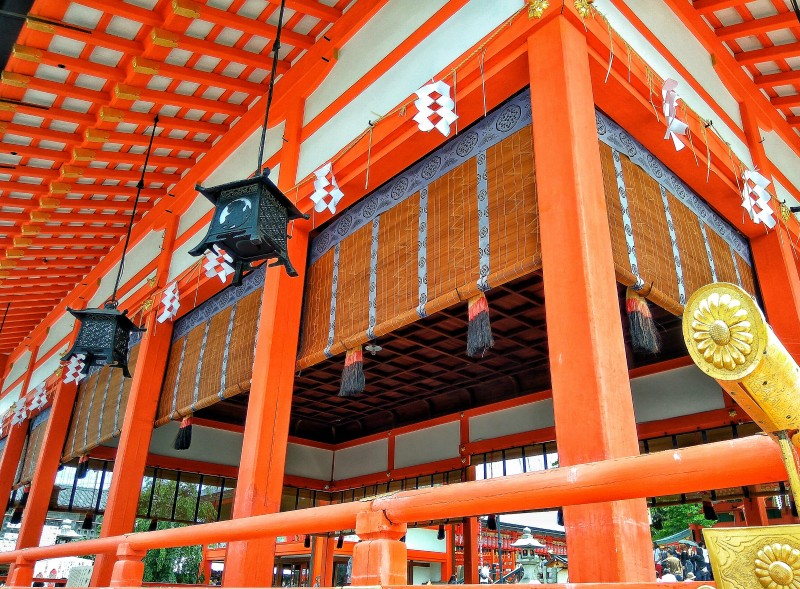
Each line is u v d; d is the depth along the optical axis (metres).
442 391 8.95
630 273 3.87
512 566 18.92
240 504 4.88
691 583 1.21
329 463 10.86
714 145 4.84
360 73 5.50
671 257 4.40
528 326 6.64
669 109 3.57
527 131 4.02
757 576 0.78
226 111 6.86
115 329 5.39
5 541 24.78
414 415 9.70
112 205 8.28
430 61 4.63
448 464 8.79
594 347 2.75
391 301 4.68
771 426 0.80
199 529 2.75
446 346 7.15
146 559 20.19
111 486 7.18
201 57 6.01
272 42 6.01
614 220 3.93
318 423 10.75
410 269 4.60
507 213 3.96
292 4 5.57
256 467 4.90
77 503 9.91
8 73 5.71
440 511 1.69
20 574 4.52
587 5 3.72
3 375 14.16
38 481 9.27
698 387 6.56
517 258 3.76
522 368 7.93
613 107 4.15
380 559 1.78
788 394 0.76
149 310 7.96
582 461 2.61
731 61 5.99
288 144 6.11
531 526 20.11
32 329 12.73
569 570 2.50
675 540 13.45
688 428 6.50
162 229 8.57
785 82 6.21
